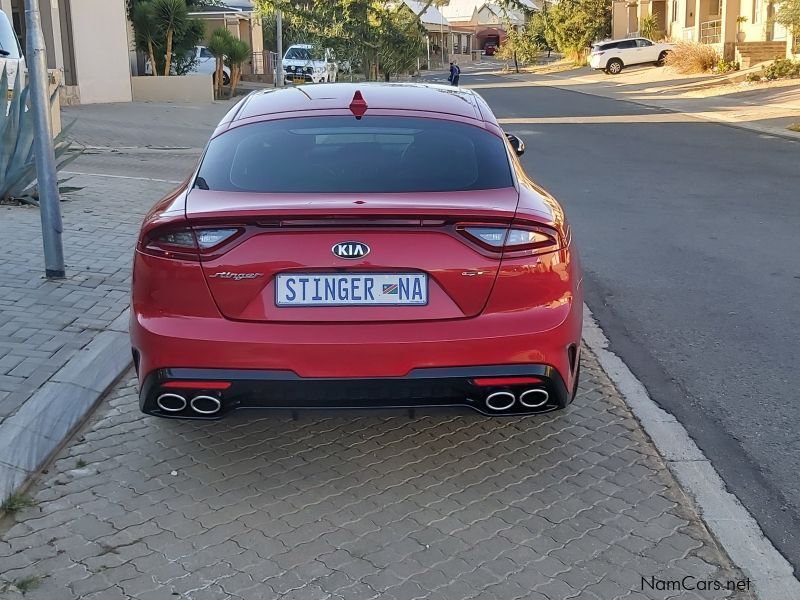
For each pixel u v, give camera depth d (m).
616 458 4.25
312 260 3.58
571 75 50.25
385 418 4.71
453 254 3.62
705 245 8.53
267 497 3.88
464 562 3.39
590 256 8.16
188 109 23.55
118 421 4.62
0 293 6.30
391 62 25.06
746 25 37.53
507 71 62.72
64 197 10.04
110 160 14.21
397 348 3.58
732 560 3.40
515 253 3.67
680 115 23.86
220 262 3.61
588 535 3.58
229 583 3.25
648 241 8.74
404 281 3.61
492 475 4.09
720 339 5.89
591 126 21.25
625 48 46.84
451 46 79.75
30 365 5.03
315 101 4.80
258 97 5.05
